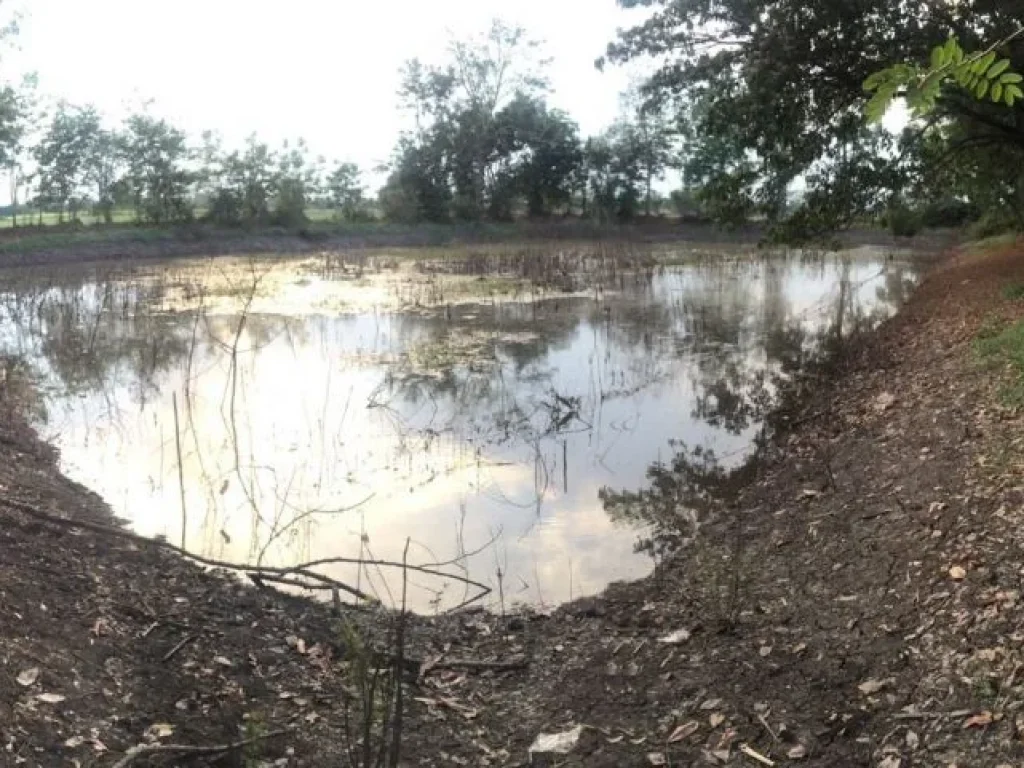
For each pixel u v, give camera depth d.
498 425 12.10
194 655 5.32
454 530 8.42
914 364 12.94
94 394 13.92
